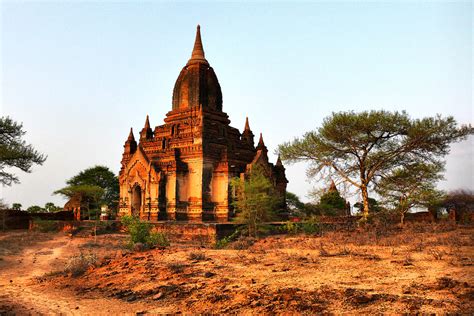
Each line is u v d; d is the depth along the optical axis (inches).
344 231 1266.0
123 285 625.9
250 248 962.7
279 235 1396.4
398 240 936.3
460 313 366.0
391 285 486.0
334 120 1534.2
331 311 405.4
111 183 2920.8
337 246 885.2
